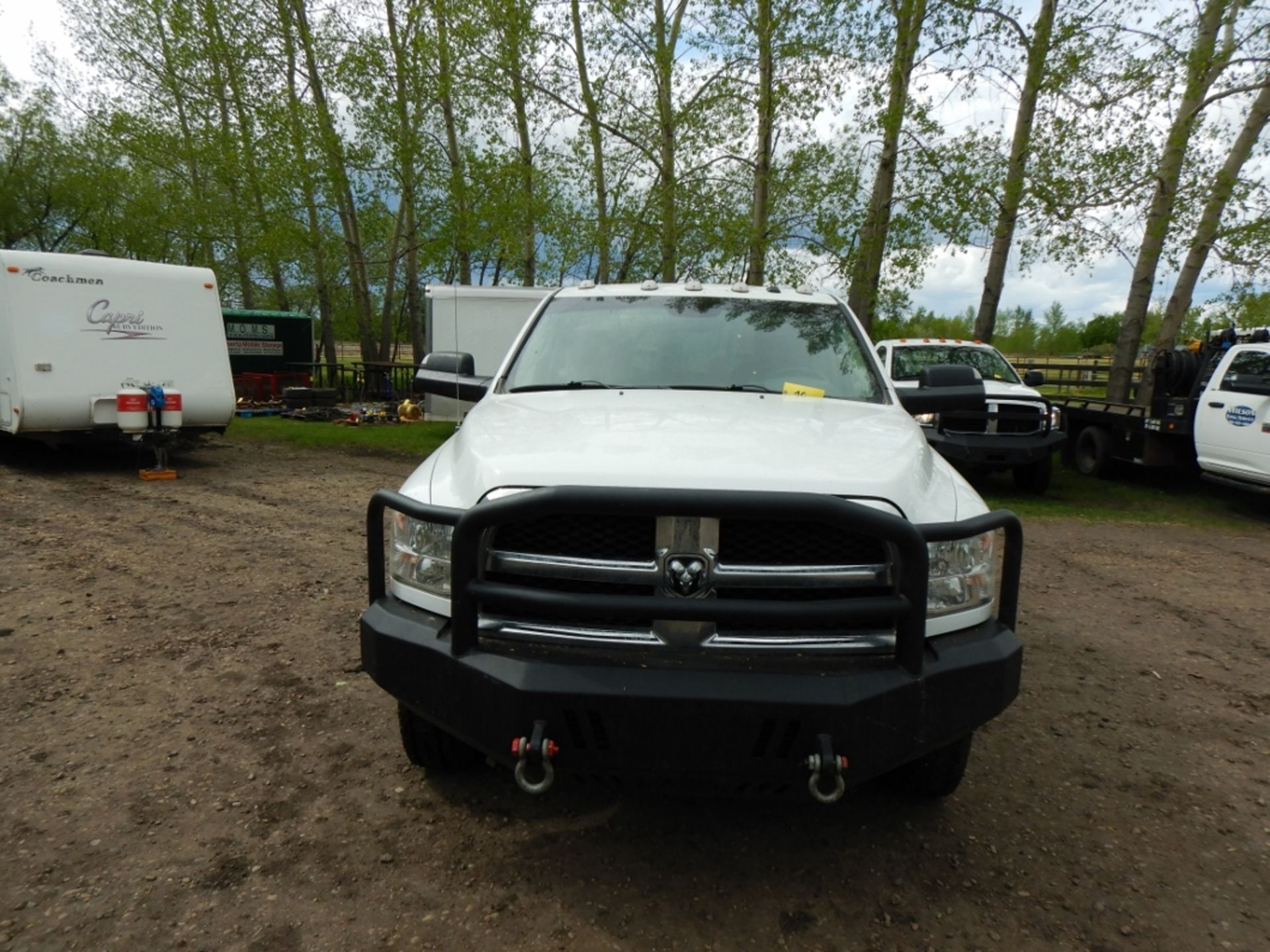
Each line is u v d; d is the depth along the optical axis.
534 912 2.45
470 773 3.21
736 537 2.32
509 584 2.39
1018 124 13.47
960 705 2.35
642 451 2.47
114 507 8.44
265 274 27.69
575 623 2.39
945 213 13.12
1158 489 11.65
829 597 2.33
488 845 2.77
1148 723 3.91
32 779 3.09
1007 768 3.42
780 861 2.72
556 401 3.28
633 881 2.60
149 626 4.80
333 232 25.05
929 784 3.03
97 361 10.38
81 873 2.55
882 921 2.44
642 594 2.34
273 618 4.96
